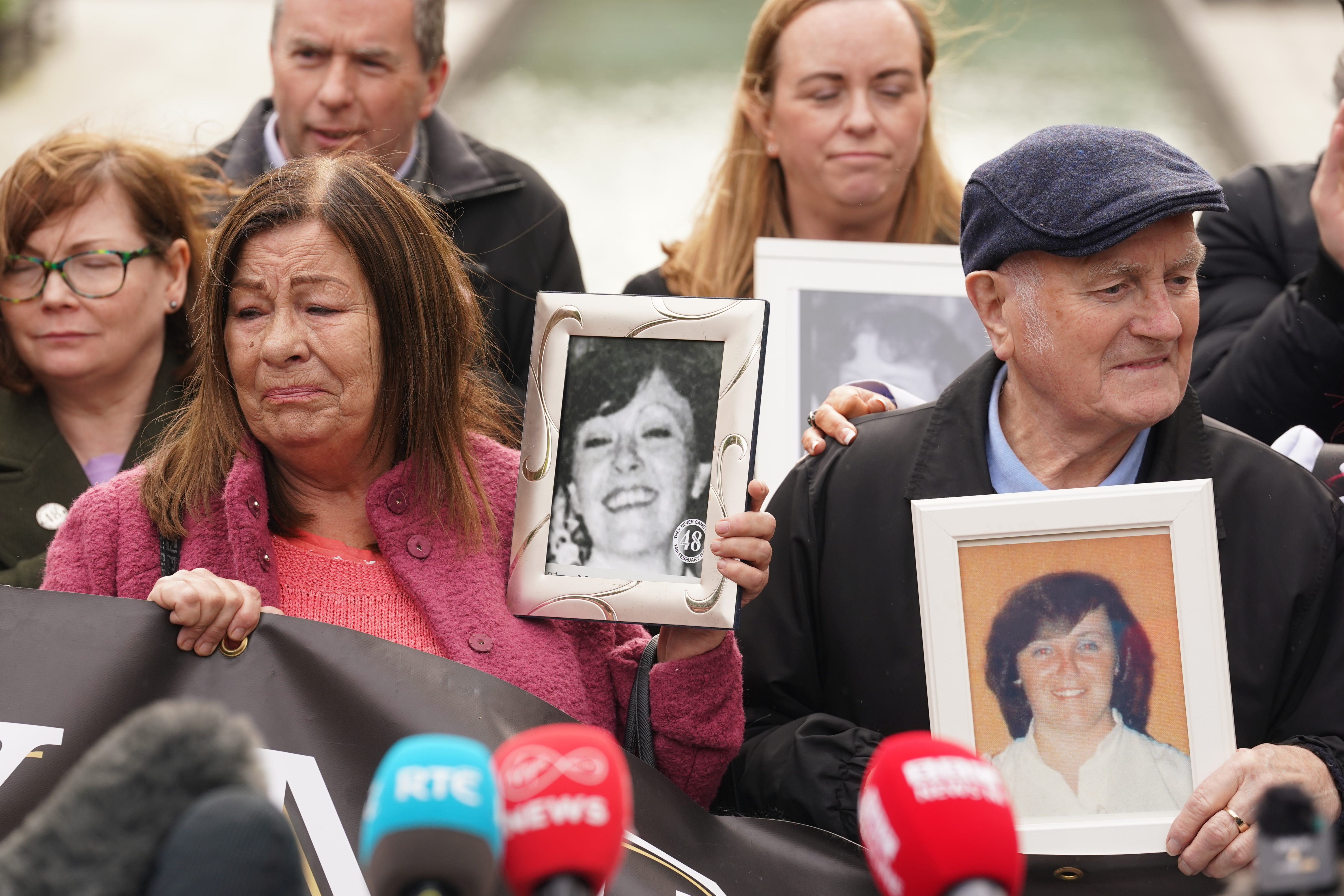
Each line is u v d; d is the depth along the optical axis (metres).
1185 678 3.04
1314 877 1.51
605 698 3.29
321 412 3.06
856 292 4.54
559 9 14.95
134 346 4.39
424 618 3.18
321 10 5.19
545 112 13.67
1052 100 13.20
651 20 15.14
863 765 3.13
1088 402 3.09
